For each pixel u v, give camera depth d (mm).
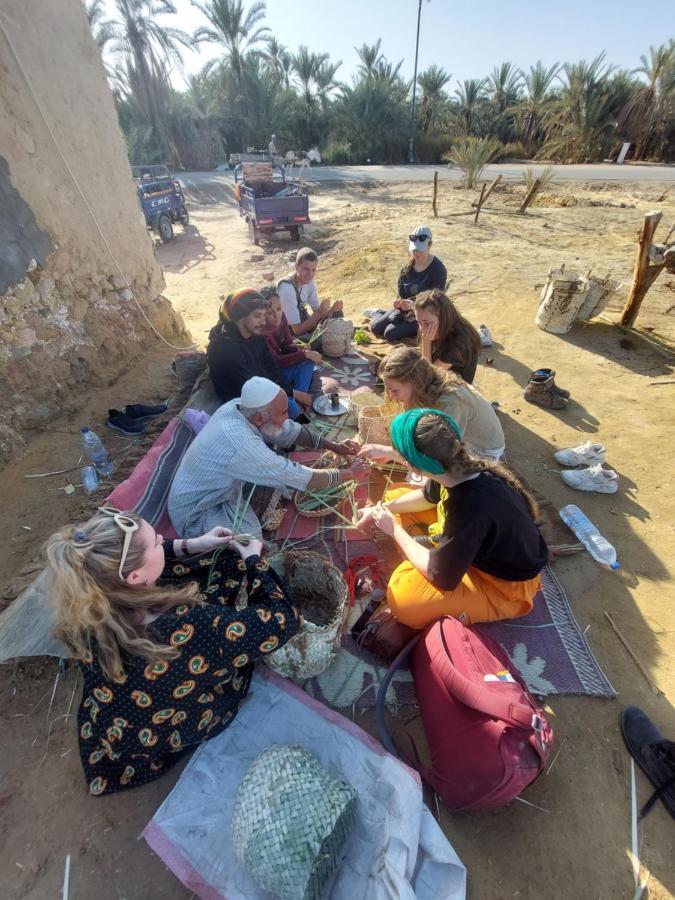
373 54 31375
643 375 5133
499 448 3131
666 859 1800
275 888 1490
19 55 3795
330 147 29297
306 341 5387
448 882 1632
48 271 4230
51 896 1704
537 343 5875
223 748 1955
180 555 2281
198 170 29828
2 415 3869
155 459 3295
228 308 3631
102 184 4855
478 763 1747
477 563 2211
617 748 2121
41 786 1989
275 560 2477
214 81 30938
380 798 1762
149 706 1676
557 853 1817
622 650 2518
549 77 29125
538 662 2422
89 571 1489
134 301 5402
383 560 2930
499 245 9688
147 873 1755
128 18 26156
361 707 2250
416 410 2000
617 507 3461
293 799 1581
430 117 31906
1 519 3297
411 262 5398
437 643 2064
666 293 7039
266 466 2711
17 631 2301
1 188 3748
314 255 5102
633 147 26609
